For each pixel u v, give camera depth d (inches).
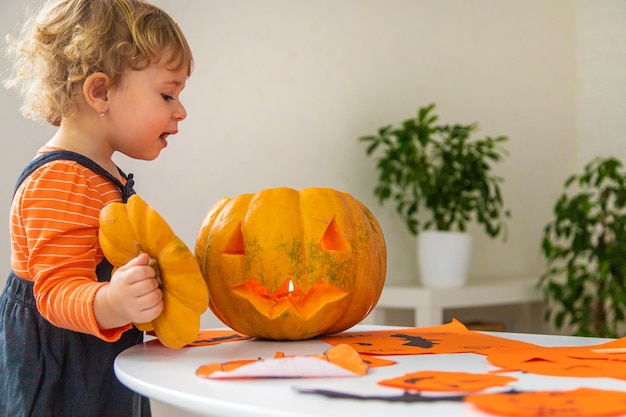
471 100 106.3
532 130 112.6
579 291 96.1
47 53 37.5
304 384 22.0
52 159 34.4
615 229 94.2
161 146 39.0
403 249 99.0
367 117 96.0
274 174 87.1
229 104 83.4
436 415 17.8
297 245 33.3
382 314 93.7
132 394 37.1
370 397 19.8
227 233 34.0
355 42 95.6
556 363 25.3
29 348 33.9
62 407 34.7
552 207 114.3
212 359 28.5
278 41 88.2
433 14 103.3
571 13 116.4
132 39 36.3
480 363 26.1
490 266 107.9
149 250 29.0
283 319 33.1
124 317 28.6
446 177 90.4
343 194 37.2
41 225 32.0
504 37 110.3
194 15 80.5
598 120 113.8
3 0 64.7
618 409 17.8
